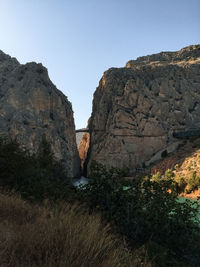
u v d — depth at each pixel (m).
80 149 182.50
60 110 132.50
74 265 2.90
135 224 7.16
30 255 3.01
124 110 137.12
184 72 151.00
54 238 3.50
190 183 64.75
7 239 3.49
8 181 12.23
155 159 121.06
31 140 103.50
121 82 150.75
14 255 2.98
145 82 147.50
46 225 4.07
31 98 120.19
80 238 3.47
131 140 130.25
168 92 140.12
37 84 125.94
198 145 108.62
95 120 157.62
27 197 9.79
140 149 128.12
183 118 134.62
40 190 11.06
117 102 143.25
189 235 7.31
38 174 13.61
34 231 3.72
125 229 7.11
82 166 167.12
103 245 3.65
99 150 137.00
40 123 115.75
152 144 127.62
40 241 3.35
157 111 135.00
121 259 3.67
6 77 134.62
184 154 104.81
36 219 4.89
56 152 112.62
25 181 12.41
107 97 155.12
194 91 142.62
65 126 132.12
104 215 7.31
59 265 2.84
